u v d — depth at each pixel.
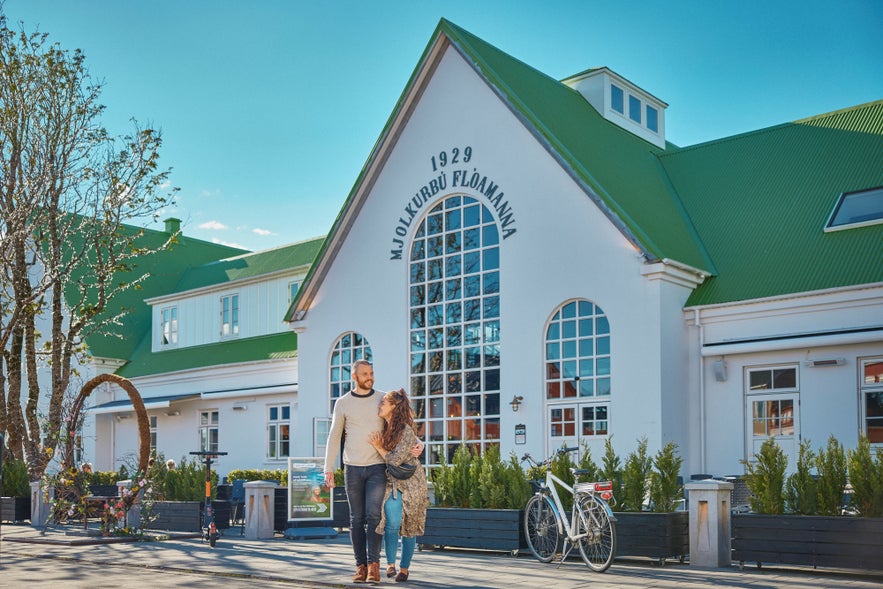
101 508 18.64
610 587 9.66
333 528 17.61
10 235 23.38
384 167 25.11
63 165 23.42
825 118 23.89
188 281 38.12
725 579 10.41
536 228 21.64
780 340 18.81
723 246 21.72
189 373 31.86
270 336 31.39
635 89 27.73
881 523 10.62
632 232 19.88
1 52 22.84
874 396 17.94
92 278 36.81
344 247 25.84
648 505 12.85
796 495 11.54
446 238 23.64
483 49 24.25
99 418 34.66
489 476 13.76
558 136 22.02
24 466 22.25
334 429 10.26
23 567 12.41
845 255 19.39
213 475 18.31
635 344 19.73
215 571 11.41
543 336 21.27
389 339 24.44
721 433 19.69
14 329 24.86
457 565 11.93
